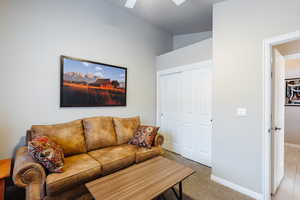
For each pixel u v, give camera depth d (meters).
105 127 2.52
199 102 2.86
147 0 2.59
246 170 1.94
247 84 1.95
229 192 1.97
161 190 1.32
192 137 2.99
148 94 3.58
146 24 3.48
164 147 3.62
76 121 2.31
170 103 3.46
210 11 2.79
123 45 3.07
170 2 2.61
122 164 2.05
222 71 2.19
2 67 1.87
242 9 1.99
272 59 1.90
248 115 1.94
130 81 3.21
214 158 2.27
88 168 1.72
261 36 1.83
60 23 2.29
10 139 1.93
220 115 2.21
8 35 1.90
